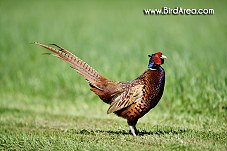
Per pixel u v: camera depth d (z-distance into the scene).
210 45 37.09
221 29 44.47
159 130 17.48
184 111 21.88
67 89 26.83
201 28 45.41
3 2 63.31
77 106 24.80
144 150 14.08
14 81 28.94
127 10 56.50
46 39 39.81
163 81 15.85
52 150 14.75
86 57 31.59
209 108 21.08
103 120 20.64
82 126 19.12
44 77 28.39
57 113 23.02
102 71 27.12
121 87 16.05
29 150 15.10
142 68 27.30
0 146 15.65
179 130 17.34
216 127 17.88
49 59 31.94
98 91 16.34
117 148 14.36
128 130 17.61
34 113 23.03
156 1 61.41
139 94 15.70
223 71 23.88
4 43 37.78
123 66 27.48
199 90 22.09
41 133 17.45
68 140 15.66
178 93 22.59
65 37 40.97
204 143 15.00
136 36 42.16
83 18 52.06
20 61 32.53
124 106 15.81
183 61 25.09
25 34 42.00
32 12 55.69
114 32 44.16
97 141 15.49
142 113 15.91
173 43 38.31
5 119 21.31
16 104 25.52
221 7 51.75
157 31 44.69
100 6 60.19
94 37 41.53
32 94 27.41
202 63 26.11
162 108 22.70
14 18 51.28
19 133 17.66
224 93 21.12
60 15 53.81
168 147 14.39
